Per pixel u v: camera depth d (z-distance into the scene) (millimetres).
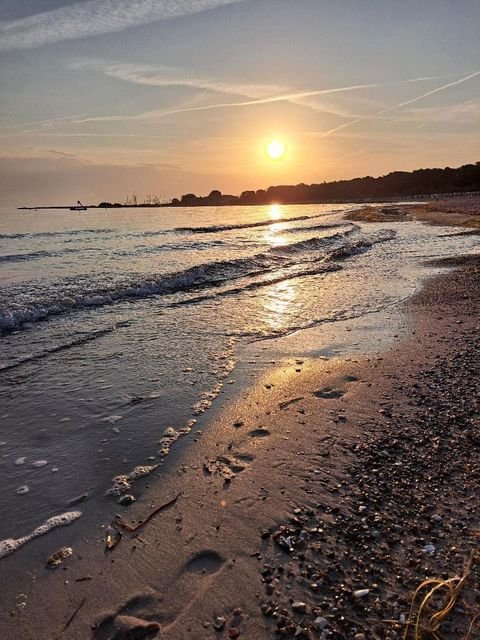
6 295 12109
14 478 4516
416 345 8430
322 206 103688
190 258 20203
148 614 2963
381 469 4480
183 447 5086
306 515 3859
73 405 6141
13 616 2967
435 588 2877
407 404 5941
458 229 32969
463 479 4242
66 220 56938
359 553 3389
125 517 3936
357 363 7605
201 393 6539
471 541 3434
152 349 8445
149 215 74562
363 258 20734
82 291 12680
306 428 5445
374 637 2713
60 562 3432
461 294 12594
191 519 3883
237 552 3477
